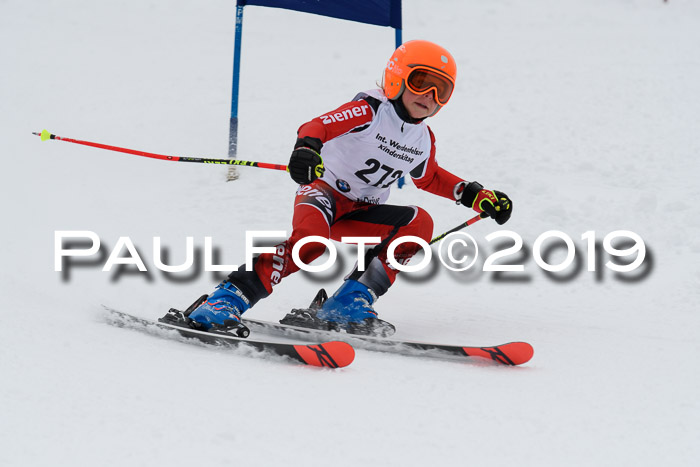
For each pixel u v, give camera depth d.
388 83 11.81
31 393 8.34
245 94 32.22
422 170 12.86
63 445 7.07
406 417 8.13
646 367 10.47
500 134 25.77
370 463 6.94
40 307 12.70
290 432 7.55
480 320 13.43
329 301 12.45
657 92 30.23
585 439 7.68
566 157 23.69
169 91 32.91
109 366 9.46
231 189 22.11
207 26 47.06
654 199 19.55
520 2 53.09
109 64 37.75
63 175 23.61
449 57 11.70
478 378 9.73
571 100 29.39
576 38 43.12
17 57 38.62
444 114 28.38
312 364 9.95
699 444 7.58
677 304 14.16
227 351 10.55
